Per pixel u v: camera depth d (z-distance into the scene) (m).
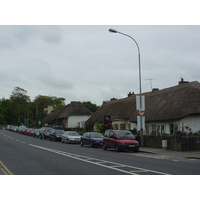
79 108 62.41
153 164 13.25
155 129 32.59
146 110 33.41
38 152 19.61
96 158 15.81
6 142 32.47
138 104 24.91
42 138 45.66
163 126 30.91
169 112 28.70
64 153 18.89
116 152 20.81
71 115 60.78
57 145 28.58
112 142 21.83
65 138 33.59
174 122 28.84
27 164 13.02
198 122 27.45
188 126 27.20
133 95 43.59
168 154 18.67
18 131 72.06
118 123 40.78
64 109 64.56
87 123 45.88
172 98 30.58
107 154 18.75
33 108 119.00
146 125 34.41
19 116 108.06
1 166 12.36
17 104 107.31
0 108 123.38
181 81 35.19
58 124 65.19
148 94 38.62
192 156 17.11
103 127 36.41
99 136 27.62
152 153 19.94
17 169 11.46
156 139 23.92
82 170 11.17
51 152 19.64
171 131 29.59
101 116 44.81
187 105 27.38
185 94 28.80
